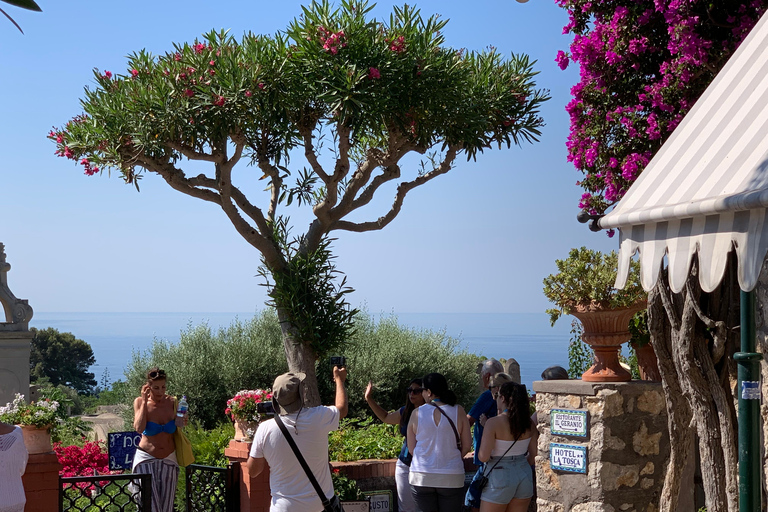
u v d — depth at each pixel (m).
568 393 7.44
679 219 3.81
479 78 12.16
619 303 7.19
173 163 11.29
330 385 17.17
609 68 9.47
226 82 10.37
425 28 11.16
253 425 8.77
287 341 11.26
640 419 7.27
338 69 10.55
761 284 5.14
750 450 3.96
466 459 9.70
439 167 12.32
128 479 7.85
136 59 11.19
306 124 11.51
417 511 7.17
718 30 8.54
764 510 5.04
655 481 7.30
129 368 17.69
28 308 17.59
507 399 6.81
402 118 11.16
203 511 8.72
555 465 7.47
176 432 7.98
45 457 6.88
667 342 6.23
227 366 17.19
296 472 5.20
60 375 71.62
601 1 9.66
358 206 11.85
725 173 3.79
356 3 10.91
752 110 4.13
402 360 18.16
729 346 5.64
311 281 11.15
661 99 8.70
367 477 9.59
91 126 10.91
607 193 9.31
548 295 7.55
